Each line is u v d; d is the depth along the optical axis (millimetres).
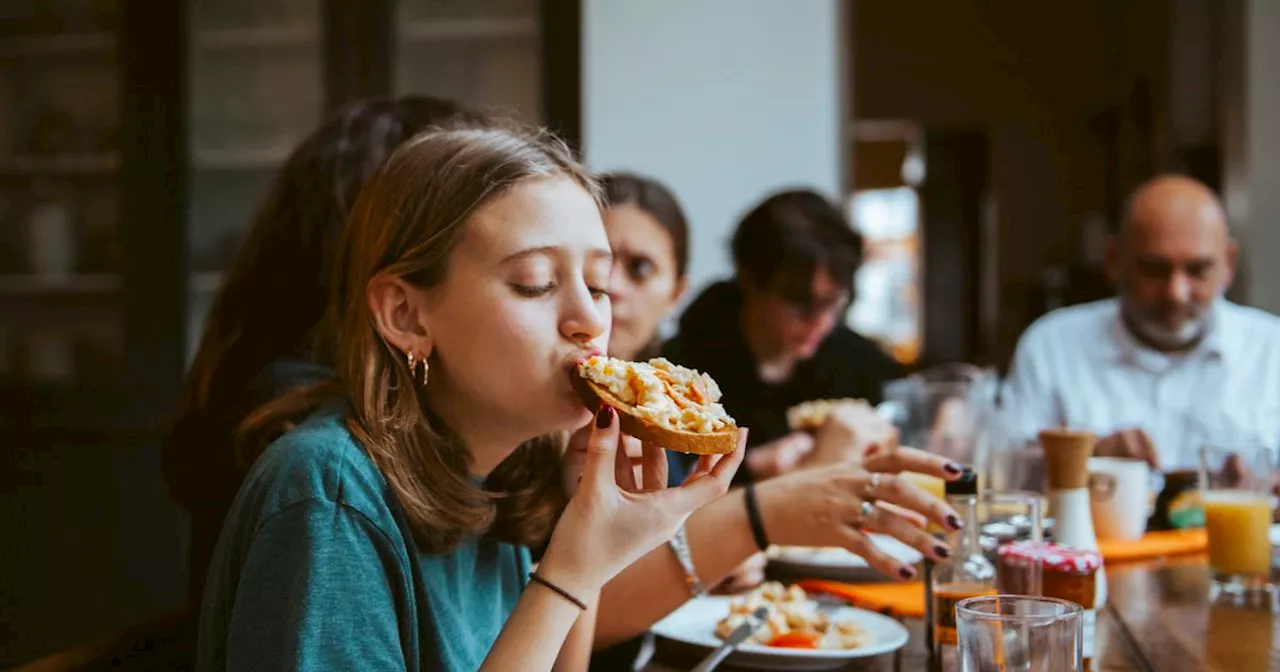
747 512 1370
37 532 3814
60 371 4012
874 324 10227
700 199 3850
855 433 1933
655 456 1105
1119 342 3023
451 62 3898
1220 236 2824
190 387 1565
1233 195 3971
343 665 912
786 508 1367
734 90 3834
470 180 986
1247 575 1632
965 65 7883
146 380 3795
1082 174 7762
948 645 1303
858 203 10297
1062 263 7781
